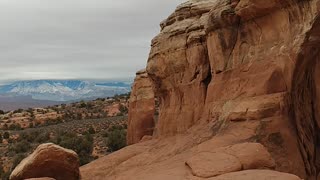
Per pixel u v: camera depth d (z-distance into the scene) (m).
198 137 19.81
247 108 17.69
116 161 26.30
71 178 17.45
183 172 14.33
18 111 120.94
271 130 16.50
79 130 86.94
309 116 17.64
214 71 21.94
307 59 16.50
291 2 16.08
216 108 20.56
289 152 15.98
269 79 17.53
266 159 14.17
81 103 124.25
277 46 17.66
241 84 19.28
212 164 13.95
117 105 119.31
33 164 16.69
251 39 19.50
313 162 17.12
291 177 12.05
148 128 41.38
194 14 27.03
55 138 76.88
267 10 17.70
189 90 26.12
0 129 96.75
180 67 26.92
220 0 21.31
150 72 30.41
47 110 118.81
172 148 21.73
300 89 17.28
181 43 26.72
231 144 16.34
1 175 53.03
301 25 15.94
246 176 12.38
